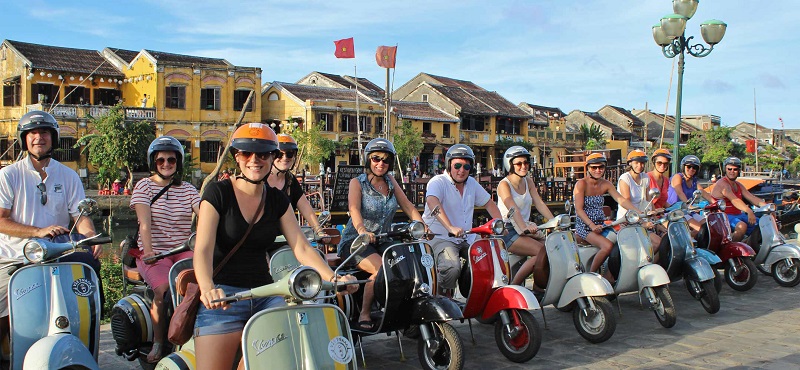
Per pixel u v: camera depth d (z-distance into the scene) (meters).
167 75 36.34
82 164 34.19
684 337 7.01
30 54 35.44
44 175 5.23
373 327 5.77
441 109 49.12
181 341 3.87
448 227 6.19
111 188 31.19
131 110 35.06
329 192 18.92
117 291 9.55
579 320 6.84
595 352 6.48
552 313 8.14
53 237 4.90
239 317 3.72
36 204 5.13
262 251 3.90
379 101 45.22
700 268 7.87
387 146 6.07
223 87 38.09
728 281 9.57
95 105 35.59
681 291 9.53
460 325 7.61
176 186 5.69
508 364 6.14
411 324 5.80
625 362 6.16
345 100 41.06
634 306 8.55
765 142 76.94
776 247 9.89
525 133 54.00
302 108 39.44
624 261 7.44
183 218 5.65
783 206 21.25
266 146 3.70
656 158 8.86
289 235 3.93
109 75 37.03
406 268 5.63
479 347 6.72
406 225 5.73
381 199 6.16
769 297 9.10
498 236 6.37
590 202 7.97
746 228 10.13
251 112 38.94
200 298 3.62
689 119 79.00
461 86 56.34
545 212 7.31
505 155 7.26
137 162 31.94
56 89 35.72
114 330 5.41
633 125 68.38
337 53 21.97
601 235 7.67
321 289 3.46
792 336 7.04
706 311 8.17
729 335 7.08
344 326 3.79
